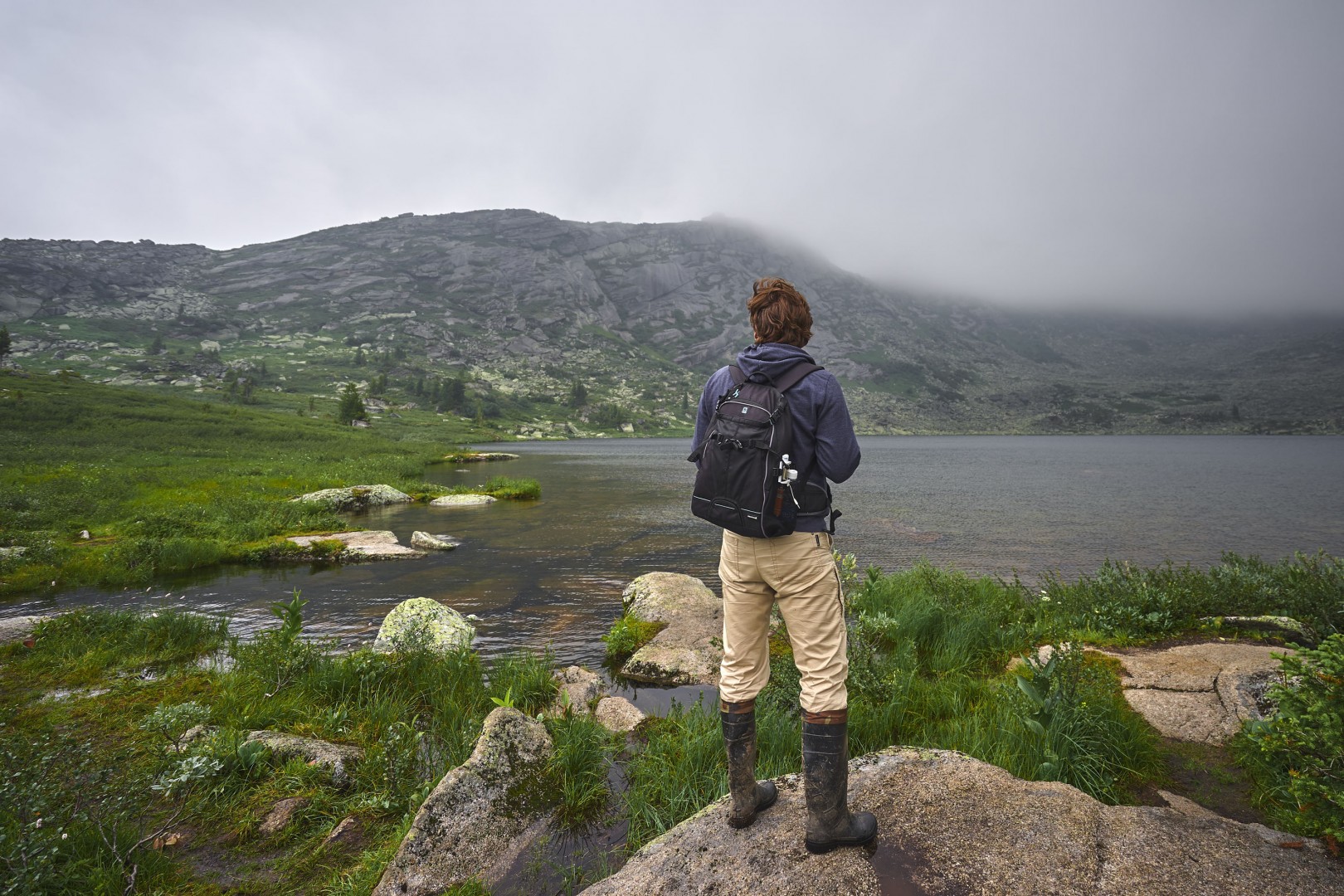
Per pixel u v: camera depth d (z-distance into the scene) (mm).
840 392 2281
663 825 3518
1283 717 3148
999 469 62406
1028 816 2521
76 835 3211
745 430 2217
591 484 39938
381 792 3949
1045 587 9344
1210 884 2139
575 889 3031
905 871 2236
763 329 2490
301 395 155750
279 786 4020
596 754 4266
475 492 30094
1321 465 72375
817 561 2262
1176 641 6168
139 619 8273
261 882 3160
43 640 7340
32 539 14375
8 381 71875
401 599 11195
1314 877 2184
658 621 8492
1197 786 3740
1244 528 24625
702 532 20156
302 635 8984
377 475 33906
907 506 30359
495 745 3920
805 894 2178
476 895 2969
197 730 4680
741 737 2537
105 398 69938
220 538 15977
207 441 48219
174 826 3627
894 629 7180
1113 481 47562
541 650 8227
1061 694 4246
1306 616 6492
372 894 2982
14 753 3584
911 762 3006
